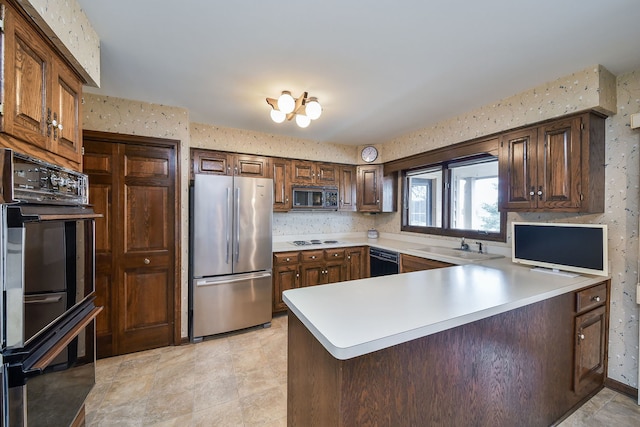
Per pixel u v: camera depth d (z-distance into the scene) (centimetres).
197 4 132
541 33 153
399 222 423
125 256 248
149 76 205
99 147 238
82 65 138
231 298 287
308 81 212
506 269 209
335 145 408
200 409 180
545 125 210
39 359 101
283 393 196
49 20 109
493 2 130
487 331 132
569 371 173
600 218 205
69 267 127
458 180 336
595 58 177
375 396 103
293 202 371
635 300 190
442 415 119
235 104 258
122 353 247
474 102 251
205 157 318
